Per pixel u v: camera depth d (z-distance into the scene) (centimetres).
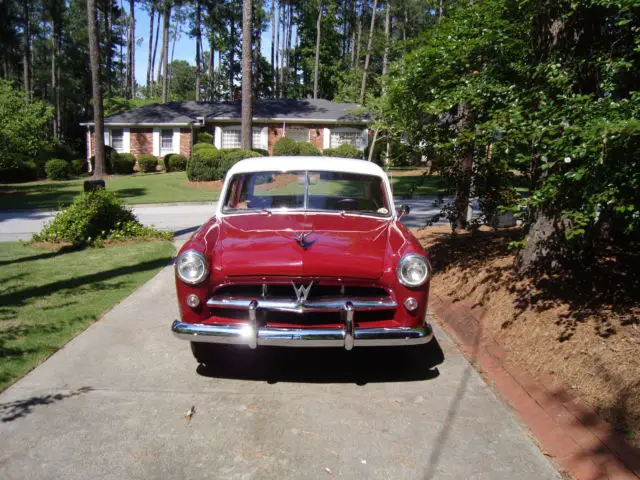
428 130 671
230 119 3130
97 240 997
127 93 6056
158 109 3397
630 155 307
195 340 383
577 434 316
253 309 374
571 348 388
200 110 3372
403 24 4350
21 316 550
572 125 350
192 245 400
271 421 349
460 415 359
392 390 399
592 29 459
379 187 521
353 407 371
